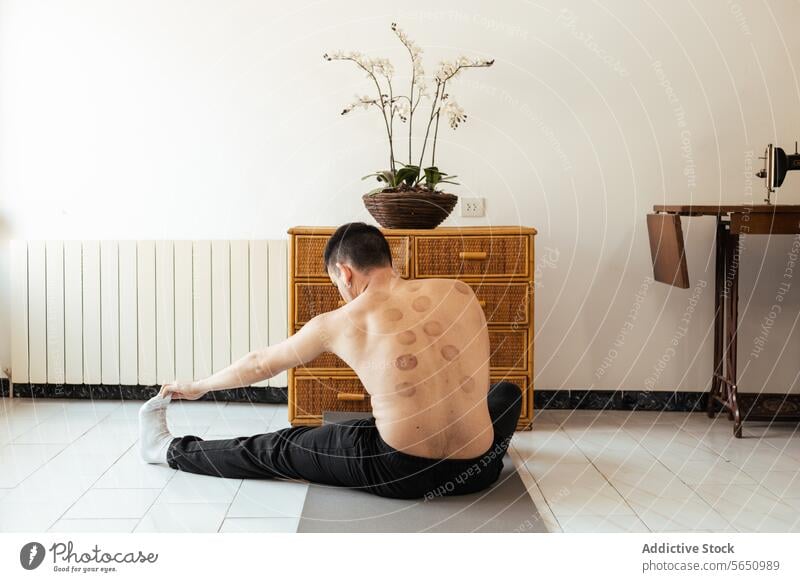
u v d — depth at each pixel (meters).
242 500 2.38
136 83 3.53
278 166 3.54
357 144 3.53
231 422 3.28
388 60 3.40
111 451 2.85
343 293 2.39
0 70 3.53
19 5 3.51
